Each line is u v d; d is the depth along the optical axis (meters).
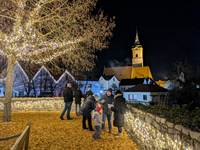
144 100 39.31
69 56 11.72
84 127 7.77
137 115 6.09
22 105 14.56
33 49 9.50
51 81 36.88
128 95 42.28
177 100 28.86
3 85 37.12
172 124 3.43
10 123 8.02
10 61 8.90
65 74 40.88
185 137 2.95
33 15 8.60
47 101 15.12
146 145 4.88
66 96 9.83
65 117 10.90
